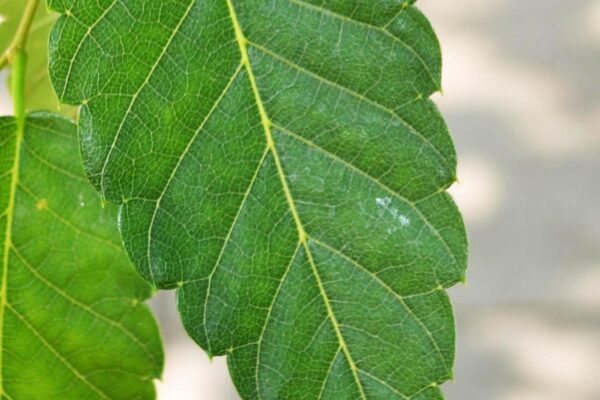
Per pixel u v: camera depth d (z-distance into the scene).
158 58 0.24
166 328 0.68
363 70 0.24
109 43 0.24
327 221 0.24
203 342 0.24
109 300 0.27
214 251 0.24
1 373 0.27
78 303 0.27
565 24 0.64
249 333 0.24
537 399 0.67
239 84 0.24
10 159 0.26
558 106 0.65
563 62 0.64
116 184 0.24
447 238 0.24
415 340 0.24
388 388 0.24
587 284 0.65
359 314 0.24
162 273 0.24
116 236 0.27
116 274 0.27
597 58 0.64
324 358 0.24
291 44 0.24
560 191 0.65
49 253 0.27
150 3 0.24
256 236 0.24
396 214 0.24
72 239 0.27
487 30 0.65
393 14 0.24
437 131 0.24
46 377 0.27
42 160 0.26
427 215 0.24
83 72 0.24
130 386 0.27
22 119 0.26
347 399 0.24
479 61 0.65
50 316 0.27
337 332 0.24
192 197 0.24
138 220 0.24
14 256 0.27
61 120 0.26
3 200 0.26
